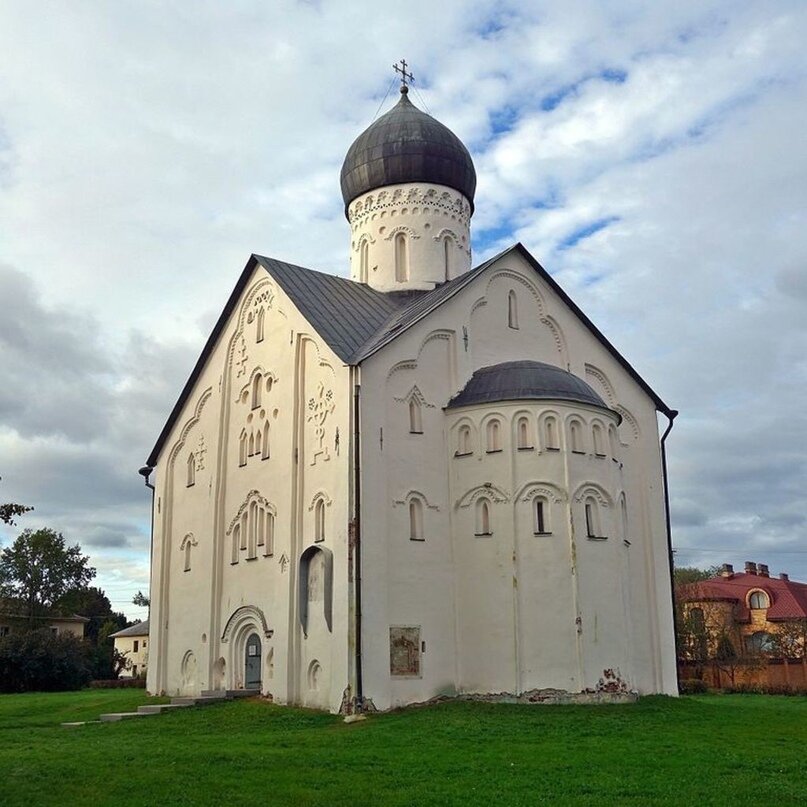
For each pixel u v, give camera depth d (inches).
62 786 718.5
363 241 1743.4
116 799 671.1
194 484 1668.3
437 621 1289.4
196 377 1715.1
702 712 1195.9
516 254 1551.4
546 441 1315.2
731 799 652.7
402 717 1130.7
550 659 1242.6
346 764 799.1
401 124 1744.6
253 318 1579.7
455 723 1053.2
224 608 1505.9
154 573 1727.4
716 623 2640.3
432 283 1685.5
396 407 1325.0
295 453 1390.3
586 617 1261.1
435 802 647.8
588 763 793.6
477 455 1338.6
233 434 1582.2
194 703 1354.6
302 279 1547.7
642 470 1638.8
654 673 1546.5
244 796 672.4
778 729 1042.7
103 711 1438.2
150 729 1151.6
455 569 1326.3
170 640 1646.2
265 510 1454.2
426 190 1724.9
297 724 1137.4
